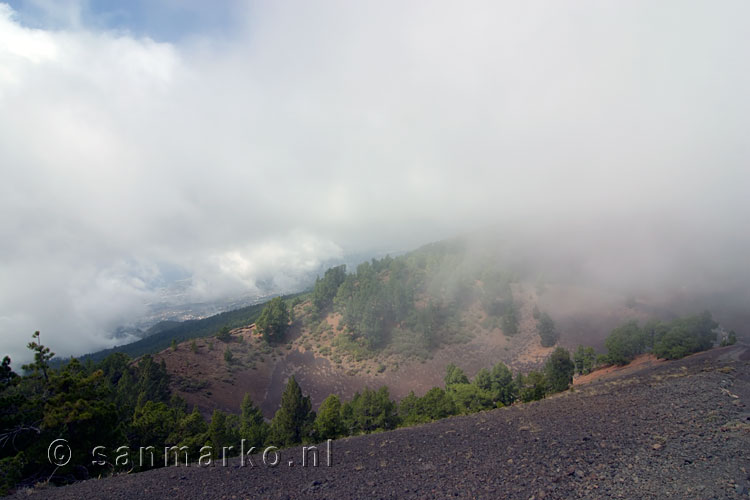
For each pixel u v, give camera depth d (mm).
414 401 42906
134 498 13961
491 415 24469
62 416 19625
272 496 13164
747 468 10305
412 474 14180
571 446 14359
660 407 17828
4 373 20375
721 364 30391
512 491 11141
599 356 90875
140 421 28969
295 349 126188
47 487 17297
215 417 32156
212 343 117438
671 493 9562
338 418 38469
